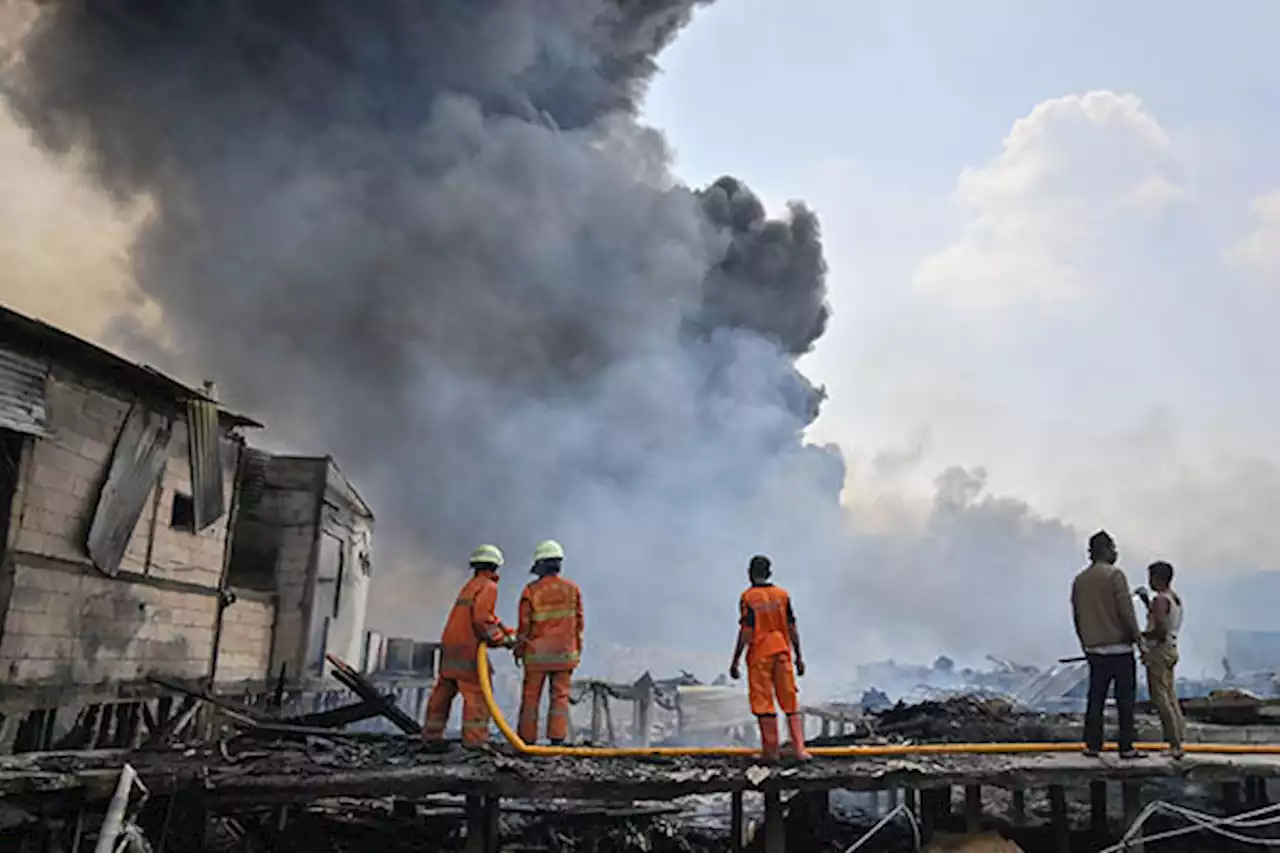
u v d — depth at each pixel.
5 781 5.98
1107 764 7.63
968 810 7.80
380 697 11.27
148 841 6.93
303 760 7.44
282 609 18.08
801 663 7.68
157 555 12.70
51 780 6.14
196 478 13.62
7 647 9.65
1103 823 8.83
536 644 8.31
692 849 9.90
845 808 13.03
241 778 6.70
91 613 11.12
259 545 18.45
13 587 9.74
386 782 6.71
